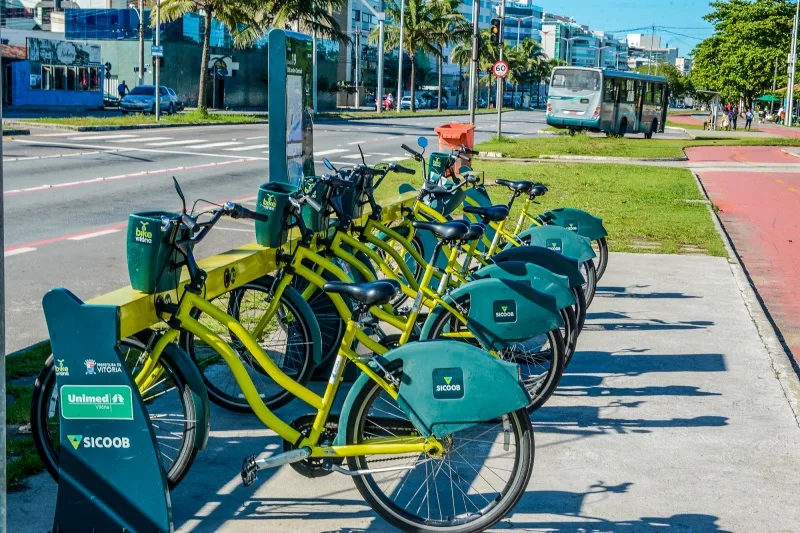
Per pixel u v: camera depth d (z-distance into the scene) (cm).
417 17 7519
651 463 506
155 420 458
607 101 4562
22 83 5000
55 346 358
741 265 1152
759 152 3741
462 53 10550
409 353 392
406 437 406
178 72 6297
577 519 433
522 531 420
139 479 363
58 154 2323
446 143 1736
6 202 1477
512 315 525
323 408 412
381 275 808
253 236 1279
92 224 1297
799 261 1280
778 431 561
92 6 7544
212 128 3803
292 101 739
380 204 732
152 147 2692
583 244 722
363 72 10731
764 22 8331
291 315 557
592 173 2478
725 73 8462
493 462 481
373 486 402
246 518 424
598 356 718
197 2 4247
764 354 733
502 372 390
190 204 1536
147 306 400
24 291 880
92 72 5472
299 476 473
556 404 602
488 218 656
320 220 585
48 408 413
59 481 366
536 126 5725
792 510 450
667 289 981
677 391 636
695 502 456
